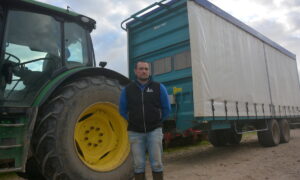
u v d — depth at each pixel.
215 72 6.00
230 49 6.77
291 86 10.90
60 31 3.72
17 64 3.24
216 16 6.43
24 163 2.70
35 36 3.46
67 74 3.36
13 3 3.32
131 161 3.67
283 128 9.22
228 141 8.88
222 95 6.12
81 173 3.09
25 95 3.23
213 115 5.67
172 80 6.25
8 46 3.20
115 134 3.78
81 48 4.02
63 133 2.99
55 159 2.90
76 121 3.17
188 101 5.84
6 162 2.75
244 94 7.09
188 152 7.76
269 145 8.23
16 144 2.76
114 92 3.69
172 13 6.30
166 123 6.27
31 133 2.81
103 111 3.68
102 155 3.56
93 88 3.44
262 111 7.93
